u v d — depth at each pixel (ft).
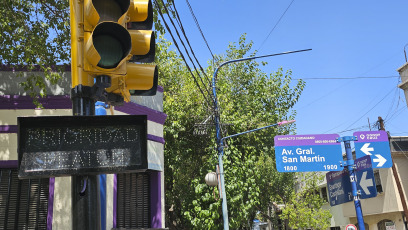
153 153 38.11
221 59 77.82
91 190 10.04
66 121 10.20
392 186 93.56
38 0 37.32
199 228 53.72
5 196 30.71
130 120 10.54
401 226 92.43
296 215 109.40
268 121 73.10
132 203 35.94
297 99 81.10
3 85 33.17
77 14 10.70
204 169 56.29
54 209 30.89
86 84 10.69
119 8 10.96
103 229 16.19
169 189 63.05
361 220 37.06
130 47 10.30
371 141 39.70
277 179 104.83
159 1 32.71
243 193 56.70
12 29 34.99
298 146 38.93
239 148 65.31
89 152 10.14
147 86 11.44
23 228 30.55
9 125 31.76
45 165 9.84
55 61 38.60
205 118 58.29
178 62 66.95
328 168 38.65
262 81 77.92
